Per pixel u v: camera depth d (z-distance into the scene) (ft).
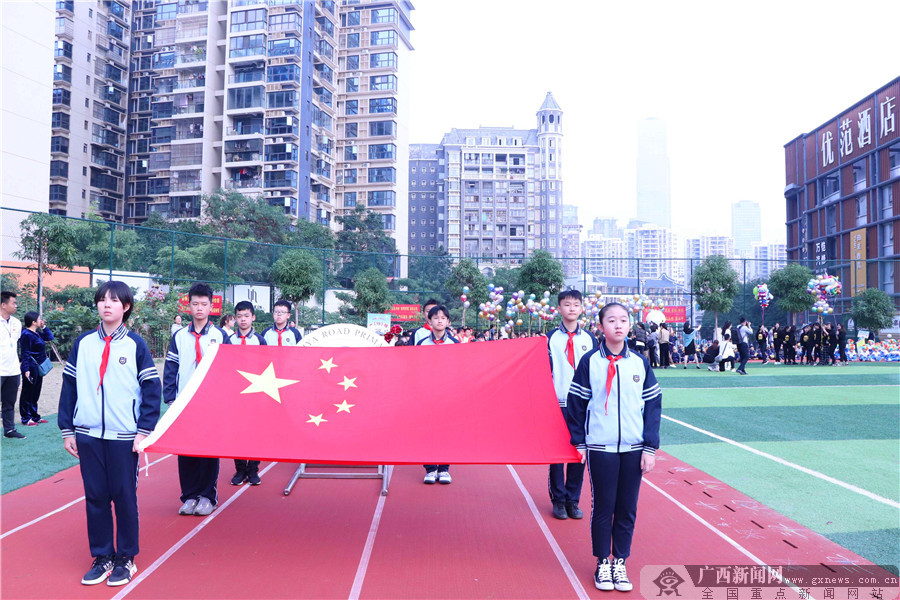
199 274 90.63
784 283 95.50
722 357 67.82
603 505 13.21
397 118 221.87
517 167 351.67
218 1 185.16
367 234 190.70
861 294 98.89
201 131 181.06
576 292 18.40
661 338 75.25
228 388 16.55
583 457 13.70
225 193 156.56
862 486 21.76
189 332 19.42
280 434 15.25
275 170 177.68
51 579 13.62
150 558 14.87
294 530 17.01
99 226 91.09
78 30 183.11
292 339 25.66
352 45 220.02
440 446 14.80
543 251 90.02
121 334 13.89
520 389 16.38
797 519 18.15
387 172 215.92
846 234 138.51
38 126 105.81
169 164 182.80
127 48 200.85
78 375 13.60
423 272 100.48
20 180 102.12
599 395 13.43
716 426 33.81
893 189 124.47
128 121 200.54
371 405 16.26
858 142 134.92
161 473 23.52
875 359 87.20
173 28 187.83
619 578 13.29
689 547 15.88
